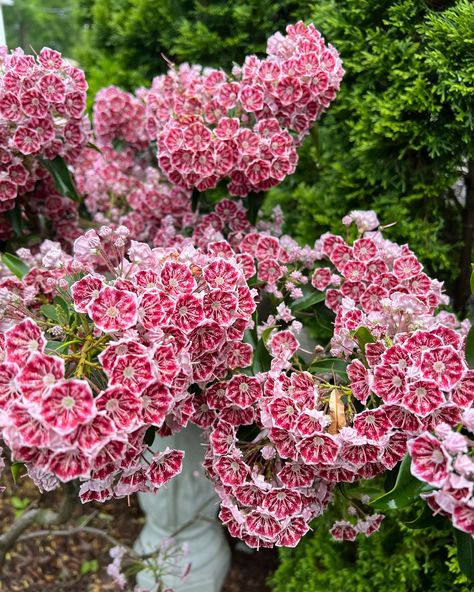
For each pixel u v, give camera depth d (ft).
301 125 1.31
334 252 1.22
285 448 0.93
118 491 0.91
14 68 1.17
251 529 0.93
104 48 2.30
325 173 1.77
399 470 0.89
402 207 1.59
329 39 1.62
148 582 1.85
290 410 0.92
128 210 1.71
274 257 1.26
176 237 1.41
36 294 1.21
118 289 0.85
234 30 1.95
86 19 2.42
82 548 2.01
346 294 1.19
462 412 0.85
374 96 1.50
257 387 1.02
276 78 1.23
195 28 2.00
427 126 1.46
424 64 1.41
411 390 0.85
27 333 0.81
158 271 0.96
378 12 1.50
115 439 0.76
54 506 2.11
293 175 1.90
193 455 1.74
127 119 1.68
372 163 1.59
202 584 1.86
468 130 1.42
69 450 0.75
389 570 1.54
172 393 0.87
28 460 0.76
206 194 1.55
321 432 0.89
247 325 0.99
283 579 1.79
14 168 1.28
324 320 1.32
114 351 0.80
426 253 1.58
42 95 1.19
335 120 1.67
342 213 1.71
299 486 0.95
